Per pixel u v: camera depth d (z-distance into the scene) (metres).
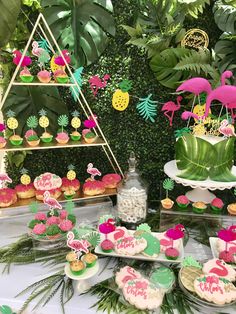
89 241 1.13
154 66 1.34
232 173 1.28
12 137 1.27
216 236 1.28
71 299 0.98
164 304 0.96
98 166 1.54
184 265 1.07
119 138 1.49
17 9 1.22
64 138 1.30
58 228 1.17
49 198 1.20
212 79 1.34
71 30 1.34
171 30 1.27
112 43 1.37
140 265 1.12
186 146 1.23
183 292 1.01
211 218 1.26
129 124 1.47
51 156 1.51
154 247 1.12
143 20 1.31
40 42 1.31
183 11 1.28
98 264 1.08
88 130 1.36
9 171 1.50
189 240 1.26
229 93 1.16
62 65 1.21
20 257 1.17
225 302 0.94
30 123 1.30
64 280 1.06
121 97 1.38
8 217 1.29
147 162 1.53
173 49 1.29
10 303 0.98
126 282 0.99
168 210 1.28
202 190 1.35
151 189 1.56
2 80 1.35
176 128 1.48
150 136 1.49
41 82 1.20
